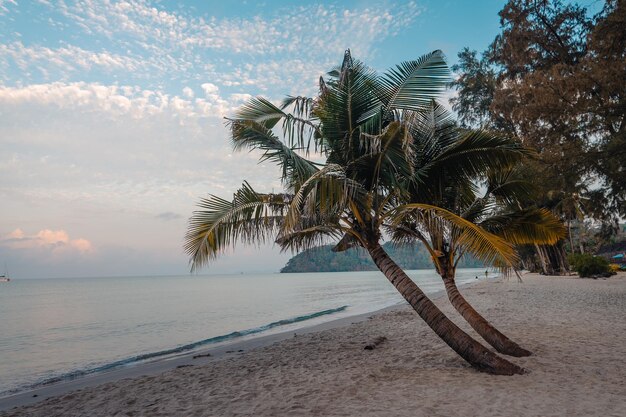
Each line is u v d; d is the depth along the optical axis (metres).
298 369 7.86
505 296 21.14
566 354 7.17
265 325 20.08
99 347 16.16
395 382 6.05
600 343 8.00
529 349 7.70
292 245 8.72
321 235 8.41
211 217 6.91
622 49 15.69
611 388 5.14
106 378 9.62
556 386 5.31
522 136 20.66
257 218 7.20
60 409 6.60
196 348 13.88
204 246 6.82
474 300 20.11
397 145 6.59
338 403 5.24
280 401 5.64
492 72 32.59
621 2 14.76
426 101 6.99
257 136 6.89
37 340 18.44
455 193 8.69
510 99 23.80
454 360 7.22
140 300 46.69
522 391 5.14
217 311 29.92
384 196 7.67
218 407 5.68
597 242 62.09
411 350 8.69
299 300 38.88
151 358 12.45
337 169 6.06
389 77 7.11
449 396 5.12
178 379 8.00
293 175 7.46
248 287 77.38
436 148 7.75
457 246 8.20
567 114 17.20
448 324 6.52
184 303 39.56
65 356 14.39
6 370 12.20
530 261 51.38
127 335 19.23
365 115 6.85
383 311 20.98
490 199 8.84
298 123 7.42
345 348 9.82
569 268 42.03
